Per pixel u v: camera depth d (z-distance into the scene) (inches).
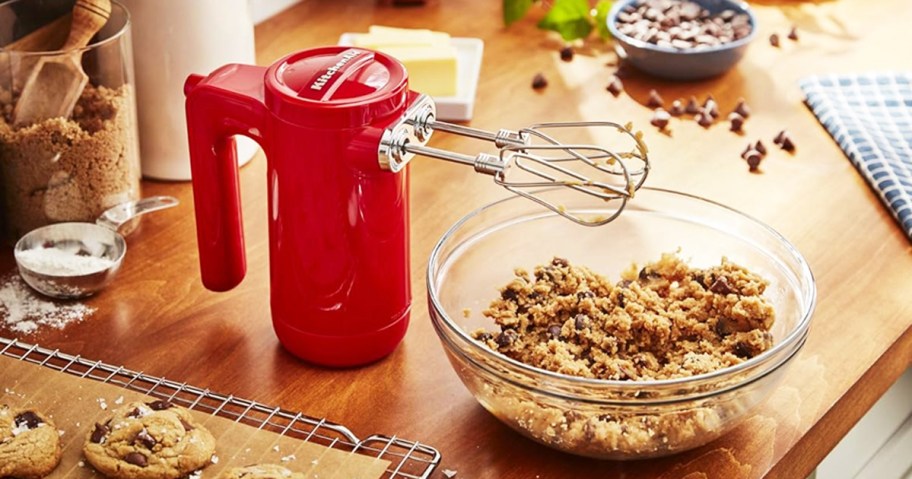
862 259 51.8
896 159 58.2
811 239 53.2
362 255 41.1
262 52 68.5
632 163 59.1
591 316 41.2
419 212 54.1
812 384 43.2
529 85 67.5
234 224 45.1
